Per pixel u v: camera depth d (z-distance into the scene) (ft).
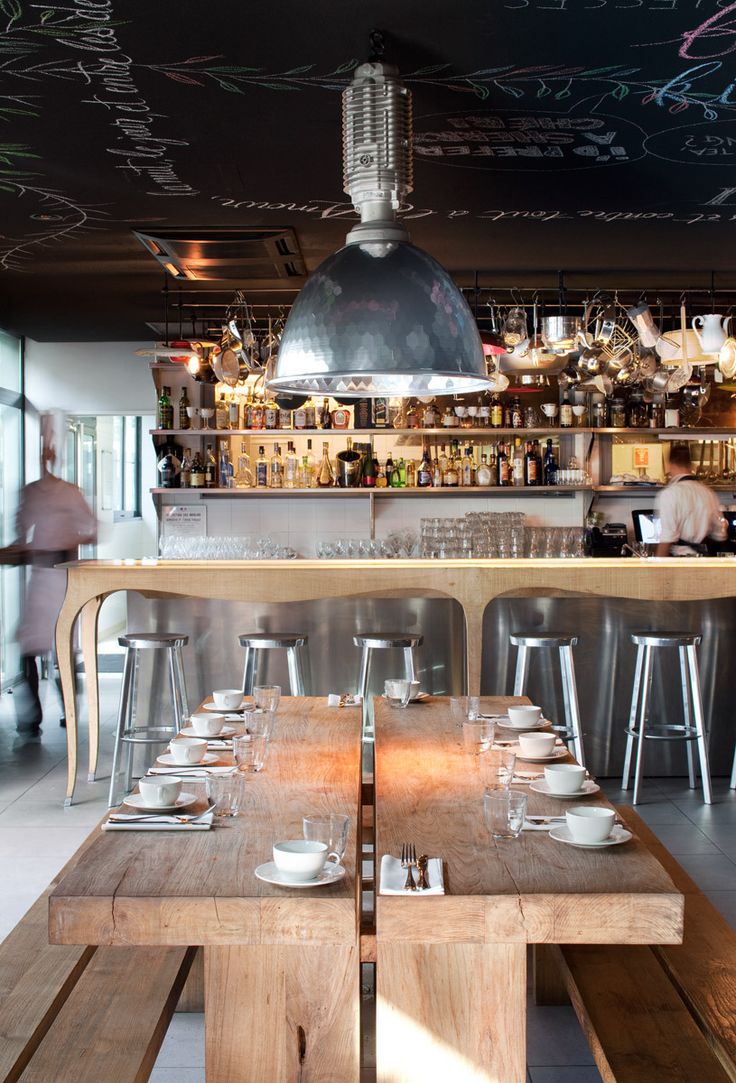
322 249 18.83
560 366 21.40
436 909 6.84
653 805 17.92
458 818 8.63
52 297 23.24
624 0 9.60
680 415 27.61
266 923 6.79
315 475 28.25
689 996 7.57
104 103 12.08
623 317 22.33
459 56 10.78
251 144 13.43
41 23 10.06
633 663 19.67
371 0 9.60
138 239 18.26
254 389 23.80
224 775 8.65
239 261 19.56
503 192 15.56
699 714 17.98
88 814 17.19
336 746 11.30
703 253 19.57
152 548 41.01
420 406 27.61
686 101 11.98
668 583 18.38
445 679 20.08
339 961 7.48
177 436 28.22
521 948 7.38
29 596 22.75
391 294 8.62
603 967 8.29
